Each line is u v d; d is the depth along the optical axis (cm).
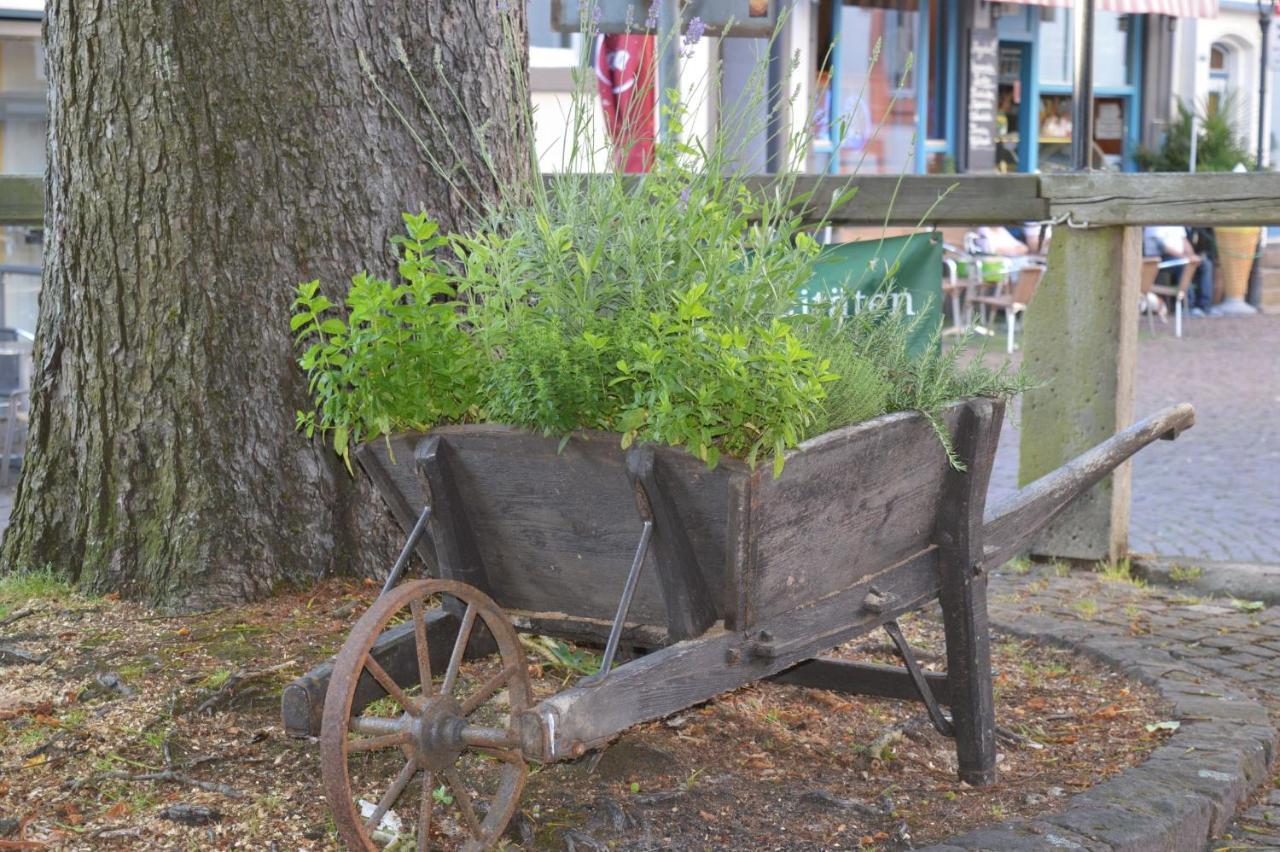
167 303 482
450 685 304
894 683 404
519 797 324
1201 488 927
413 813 353
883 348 365
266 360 484
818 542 324
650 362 287
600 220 326
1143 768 391
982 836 339
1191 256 1670
